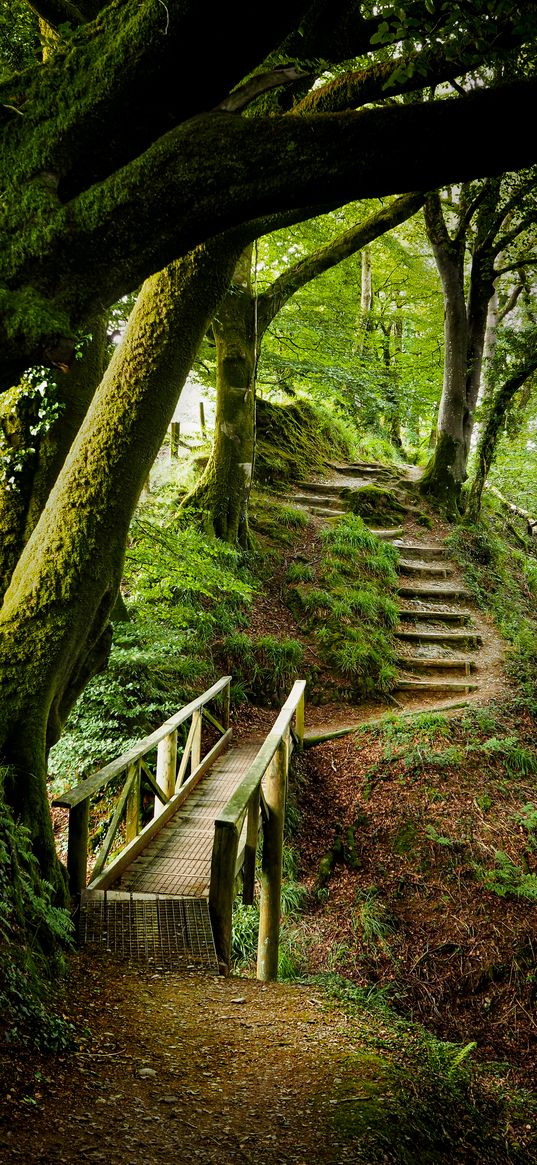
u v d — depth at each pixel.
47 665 4.60
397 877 6.67
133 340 5.08
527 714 9.52
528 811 7.52
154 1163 2.17
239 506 11.88
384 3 4.40
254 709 9.77
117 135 2.99
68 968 3.75
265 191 2.95
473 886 6.53
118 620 8.45
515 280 16.73
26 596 4.72
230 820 4.31
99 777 4.81
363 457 18.09
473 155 2.86
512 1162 3.05
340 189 2.96
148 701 7.93
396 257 19.09
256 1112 2.62
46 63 2.99
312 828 7.46
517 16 3.66
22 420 5.16
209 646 9.84
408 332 21.41
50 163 2.99
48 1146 2.14
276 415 16.16
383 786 7.82
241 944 5.58
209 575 8.63
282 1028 3.51
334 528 13.38
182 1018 3.47
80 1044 2.95
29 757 4.41
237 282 11.57
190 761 7.71
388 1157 2.42
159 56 2.78
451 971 5.75
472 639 11.70
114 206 2.93
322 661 10.59
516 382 14.52
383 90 4.24
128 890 4.84
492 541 15.15
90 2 5.35
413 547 13.92
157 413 5.01
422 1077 3.31
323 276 14.75
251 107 7.28
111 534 4.87
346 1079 2.98
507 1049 5.16
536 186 12.51
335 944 5.85
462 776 7.91
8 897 3.47
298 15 2.77
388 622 11.76
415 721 8.91
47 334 2.78
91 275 3.07
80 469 4.87
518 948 5.92
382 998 5.30
